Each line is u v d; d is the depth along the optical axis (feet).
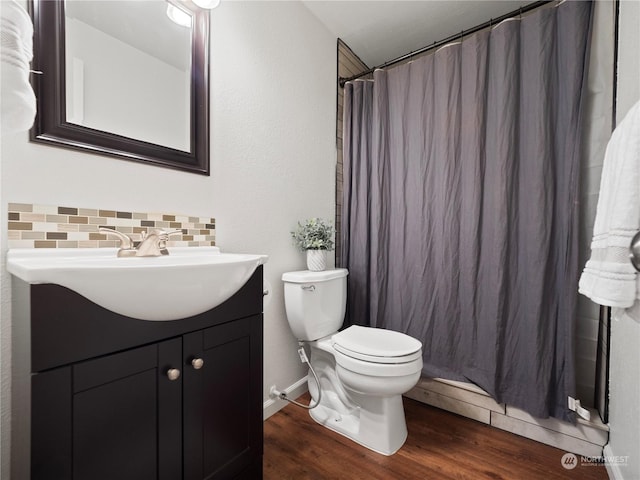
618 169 2.45
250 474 3.17
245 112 4.57
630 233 2.23
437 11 5.80
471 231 5.14
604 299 2.35
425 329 5.61
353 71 7.28
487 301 4.97
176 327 2.52
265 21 4.89
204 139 3.97
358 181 6.53
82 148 2.90
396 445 4.24
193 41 3.88
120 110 3.24
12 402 2.41
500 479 3.71
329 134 6.52
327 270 5.61
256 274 3.28
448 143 5.38
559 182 4.46
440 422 4.94
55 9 2.78
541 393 4.38
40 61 2.68
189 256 3.34
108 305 2.07
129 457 2.23
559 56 4.49
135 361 2.27
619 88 3.93
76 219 2.88
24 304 2.08
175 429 2.51
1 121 1.64
